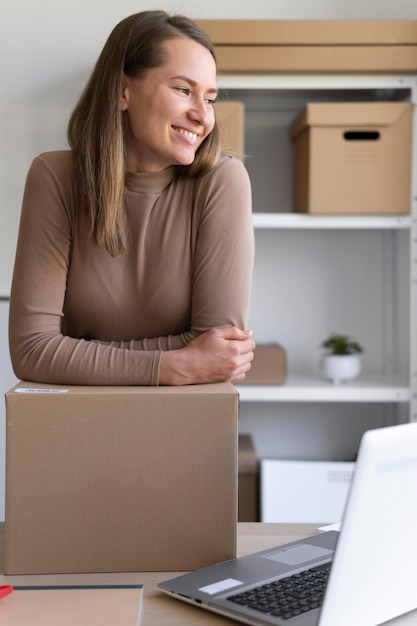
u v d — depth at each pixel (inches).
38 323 51.9
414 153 93.4
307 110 92.1
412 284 95.2
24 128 99.4
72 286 53.9
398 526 32.9
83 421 42.7
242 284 53.5
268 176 108.6
